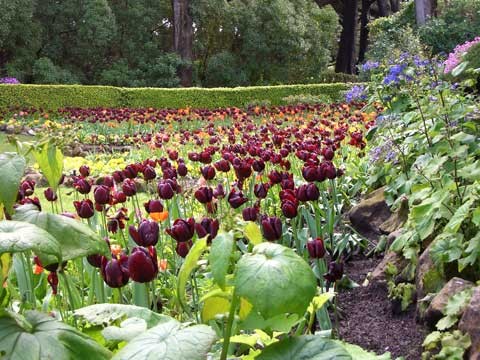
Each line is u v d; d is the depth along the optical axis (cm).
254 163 378
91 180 655
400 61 478
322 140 636
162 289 312
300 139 638
